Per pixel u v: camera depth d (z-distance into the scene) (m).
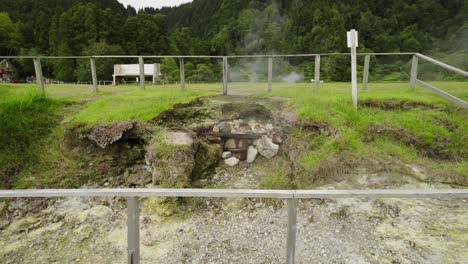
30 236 4.07
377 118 5.32
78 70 33.16
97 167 5.36
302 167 4.65
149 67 17.27
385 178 4.39
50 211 4.58
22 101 5.85
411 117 5.34
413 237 3.58
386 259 3.29
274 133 5.76
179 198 4.57
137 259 2.17
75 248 3.81
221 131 5.78
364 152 4.65
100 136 5.20
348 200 4.27
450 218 3.86
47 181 5.05
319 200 4.33
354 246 3.52
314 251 3.48
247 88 8.50
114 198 4.82
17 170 5.16
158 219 4.30
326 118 5.18
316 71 6.78
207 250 3.65
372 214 4.00
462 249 3.35
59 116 6.01
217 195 2.04
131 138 5.42
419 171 4.46
